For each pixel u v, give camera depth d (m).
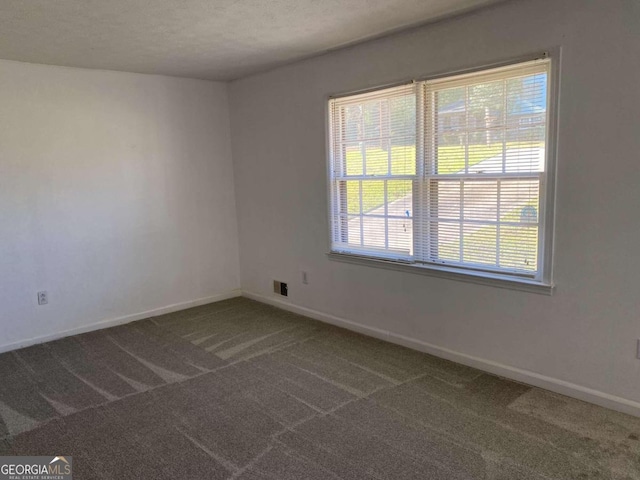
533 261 2.85
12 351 3.77
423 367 3.23
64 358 3.59
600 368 2.63
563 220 2.67
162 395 2.94
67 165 4.01
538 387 2.89
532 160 2.78
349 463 2.21
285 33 3.23
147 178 4.48
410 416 2.61
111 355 3.62
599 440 2.34
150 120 4.45
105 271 4.29
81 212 4.12
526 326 2.90
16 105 3.72
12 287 3.81
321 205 4.12
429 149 3.28
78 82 4.02
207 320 4.41
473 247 3.13
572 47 2.53
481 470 2.14
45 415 2.72
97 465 2.24
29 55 3.56
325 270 4.19
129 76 4.29
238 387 3.02
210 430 2.53
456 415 2.61
